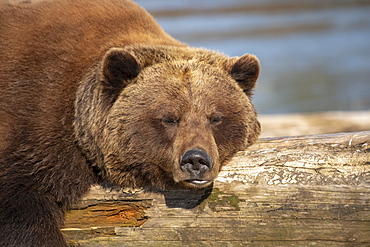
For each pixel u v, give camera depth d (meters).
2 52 11.62
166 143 10.01
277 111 32.81
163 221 10.66
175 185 10.55
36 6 12.23
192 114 9.88
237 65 10.91
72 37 11.46
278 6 85.94
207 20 72.00
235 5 86.56
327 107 33.22
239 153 10.98
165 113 9.94
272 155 10.92
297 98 35.53
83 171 10.83
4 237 10.33
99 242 10.82
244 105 10.69
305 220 10.48
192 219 10.62
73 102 10.89
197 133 9.67
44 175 10.61
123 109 10.21
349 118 23.89
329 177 10.64
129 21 12.07
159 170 10.30
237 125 10.46
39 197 10.65
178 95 9.97
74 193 10.84
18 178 10.57
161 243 10.66
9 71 11.36
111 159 10.39
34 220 10.45
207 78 10.30
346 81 39.22
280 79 40.88
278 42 55.59
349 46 52.31
